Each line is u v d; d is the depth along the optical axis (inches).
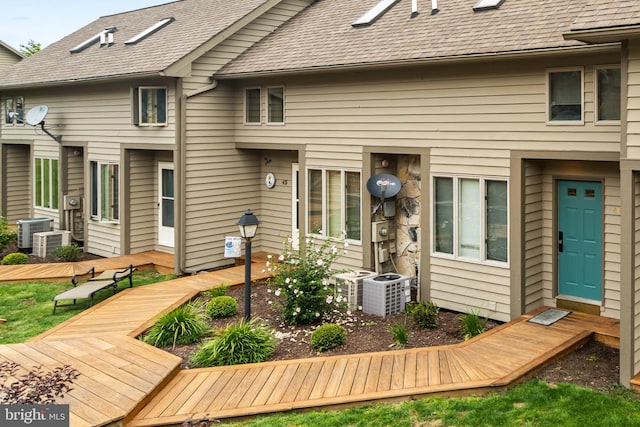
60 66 631.8
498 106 368.5
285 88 501.0
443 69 394.0
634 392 266.2
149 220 578.9
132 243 567.8
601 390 269.0
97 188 591.2
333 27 508.1
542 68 347.6
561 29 342.3
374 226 441.7
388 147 430.6
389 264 455.5
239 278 476.4
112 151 565.3
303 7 586.6
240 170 552.7
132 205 564.4
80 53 645.3
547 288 382.3
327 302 371.9
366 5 530.0
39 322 386.6
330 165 472.7
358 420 244.4
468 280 392.2
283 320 379.2
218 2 607.8
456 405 254.7
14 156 741.3
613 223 350.6
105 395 253.9
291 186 543.5
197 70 506.6
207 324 370.0
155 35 581.9
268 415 251.0
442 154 398.9
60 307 422.0
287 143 503.5
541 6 383.6
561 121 343.3
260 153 567.2
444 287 405.7
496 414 245.6
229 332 314.7
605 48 308.2
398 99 421.7
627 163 265.1
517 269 364.8
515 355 301.9
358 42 452.4
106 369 282.8
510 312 370.0
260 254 564.1
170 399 261.4
